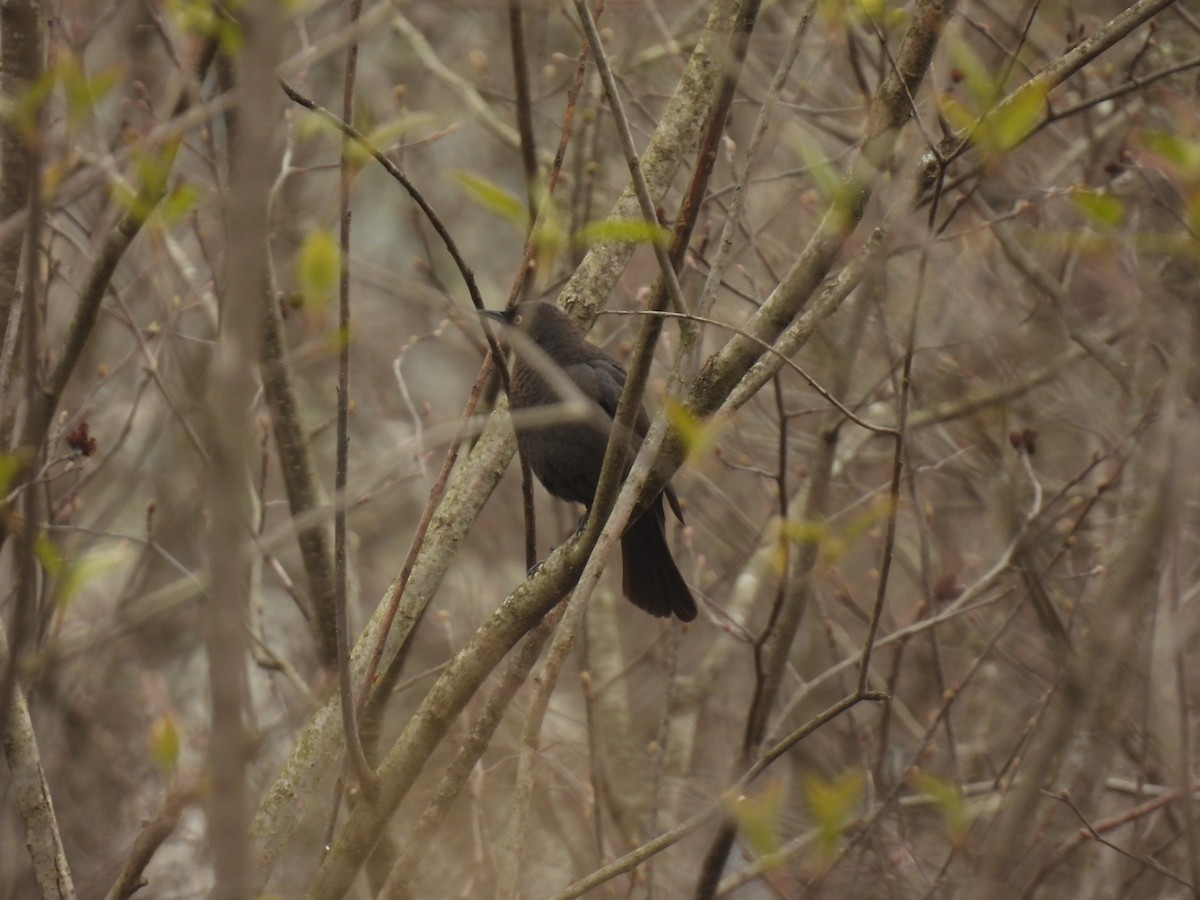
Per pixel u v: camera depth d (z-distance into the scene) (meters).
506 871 6.31
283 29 3.93
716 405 7.25
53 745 12.82
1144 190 9.98
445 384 19.23
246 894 3.63
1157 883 9.44
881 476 15.30
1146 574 6.08
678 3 13.61
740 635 10.84
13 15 7.56
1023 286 12.45
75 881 13.21
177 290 12.65
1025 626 12.35
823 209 11.71
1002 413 11.64
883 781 10.14
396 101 13.13
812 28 13.44
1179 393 5.95
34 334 6.26
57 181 7.71
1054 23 13.34
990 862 5.17
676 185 12.96
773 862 9.23
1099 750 8.30
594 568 6.62
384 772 7.66
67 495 10.17
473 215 19.41
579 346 10.57
